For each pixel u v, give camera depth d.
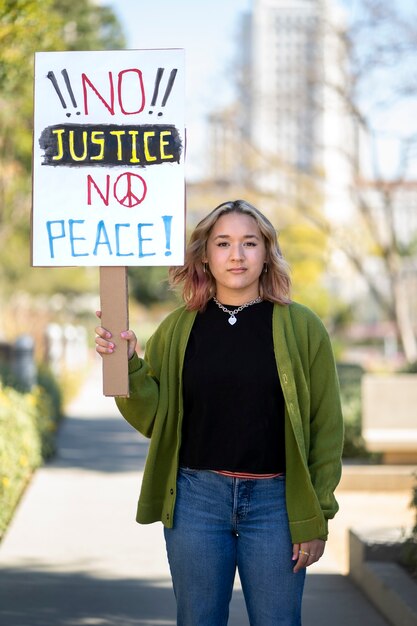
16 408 11.15
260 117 31.11
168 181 4.14
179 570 3.99
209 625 3.99
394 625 5.95
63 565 7.57
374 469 11.38
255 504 3.94
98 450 14.65
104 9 21.53
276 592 3.94
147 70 4.17
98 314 4.09
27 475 11.53
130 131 4.16
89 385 30.52
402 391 12.25
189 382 4.01
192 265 4.18
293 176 28.92
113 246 4.13
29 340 13.91
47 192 4.17
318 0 24.36
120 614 6.30
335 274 38.31
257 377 3.95
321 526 3.90
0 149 17.31
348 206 29.42
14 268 39.69
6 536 8.58
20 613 6.28
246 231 4.05
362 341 61.75
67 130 4.18
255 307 4.09
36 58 4.20
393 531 7.25
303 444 3.91
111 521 9.24
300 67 25.86
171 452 4.11
